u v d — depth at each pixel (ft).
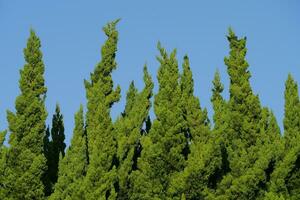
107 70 130.82
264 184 125.70
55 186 118.11
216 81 144.05
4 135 120.06
